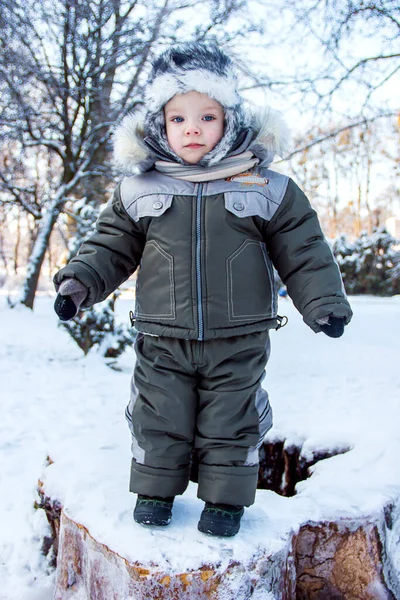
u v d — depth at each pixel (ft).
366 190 119.65
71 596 7.37
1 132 39.63
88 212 27.25
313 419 11.64
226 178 6.92
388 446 9.85
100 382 20.22
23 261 122.52
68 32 35.50
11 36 31.94
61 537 7.63
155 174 7.19
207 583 6.36
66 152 44.88
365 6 22.13
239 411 6.75
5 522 10.19
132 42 36.04
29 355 24.89
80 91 39.91
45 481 9.26
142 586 6.29
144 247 7.12
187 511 7.50
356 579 7.66
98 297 6.89
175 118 6.87
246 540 6.86
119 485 8.23
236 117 6.76
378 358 20.74
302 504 7.95
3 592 8.66
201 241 6.71
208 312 6.61
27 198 49.83
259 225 6.89
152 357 6.94
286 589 7.06
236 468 6.73
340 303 6.35
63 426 15.35
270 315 6.88
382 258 71.20
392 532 8.04
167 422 6.79
